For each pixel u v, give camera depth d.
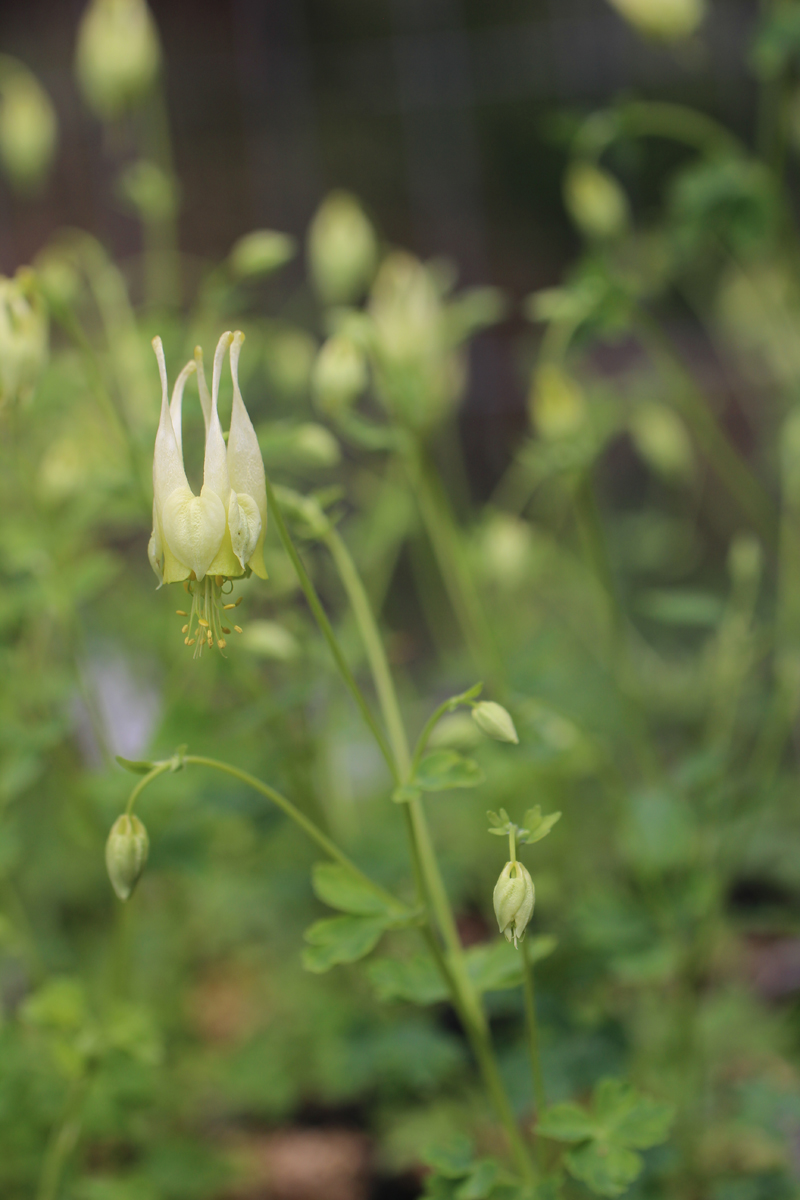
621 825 0.47
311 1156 0.49
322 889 0.39
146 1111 0.48
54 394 0.49
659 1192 0.42
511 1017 0.48
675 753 0.64
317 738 0.48
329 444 0.44
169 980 0.54
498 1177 0.39
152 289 0.73
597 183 0.59
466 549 0.54
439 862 0.49
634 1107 0.38
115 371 0.51
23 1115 0.44
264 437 0.44
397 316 0.48
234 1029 0.56
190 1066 0.50
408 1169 0.48
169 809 0.47
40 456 0.53
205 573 0.36
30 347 0.42
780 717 0.49
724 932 0.52
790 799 0.62
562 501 0.67
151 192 0.51
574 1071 0.44
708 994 0.50
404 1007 0.49
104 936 0.58
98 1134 0.45
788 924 0.52
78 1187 0.44
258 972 0.60
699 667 0.68
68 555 0.49
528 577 0.63
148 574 0.71
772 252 0.56
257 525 0.36
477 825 0.55
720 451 0.50
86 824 0.47
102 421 0.50
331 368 0.45
